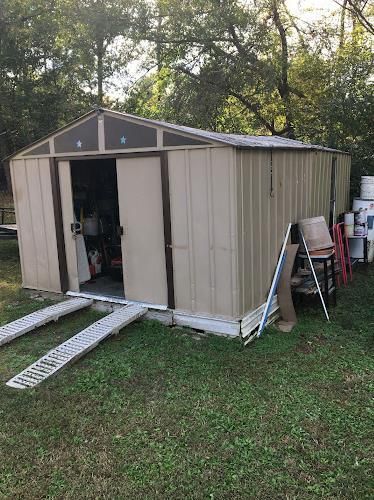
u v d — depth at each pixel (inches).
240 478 113.6
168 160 197.5
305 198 263.1
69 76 657.0
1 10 572.1
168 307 211.0
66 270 247.6
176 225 200.7
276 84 544.1
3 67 586.9
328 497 107.0
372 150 426.0
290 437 129.0
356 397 149.3
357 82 436.8
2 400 151.5
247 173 190.2
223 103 573.0
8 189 763.4
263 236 209.6
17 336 200.4
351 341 194.5
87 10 559.5
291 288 224.8
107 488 111.3
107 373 167.8
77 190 273.9
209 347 186.5
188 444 127.0
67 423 138.0
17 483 114.2
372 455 121.3
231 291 191.5
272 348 186.5
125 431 133.6
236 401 147.6
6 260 365.1
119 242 287.0
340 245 285.3
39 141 237.9
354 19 568.1
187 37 565.6
